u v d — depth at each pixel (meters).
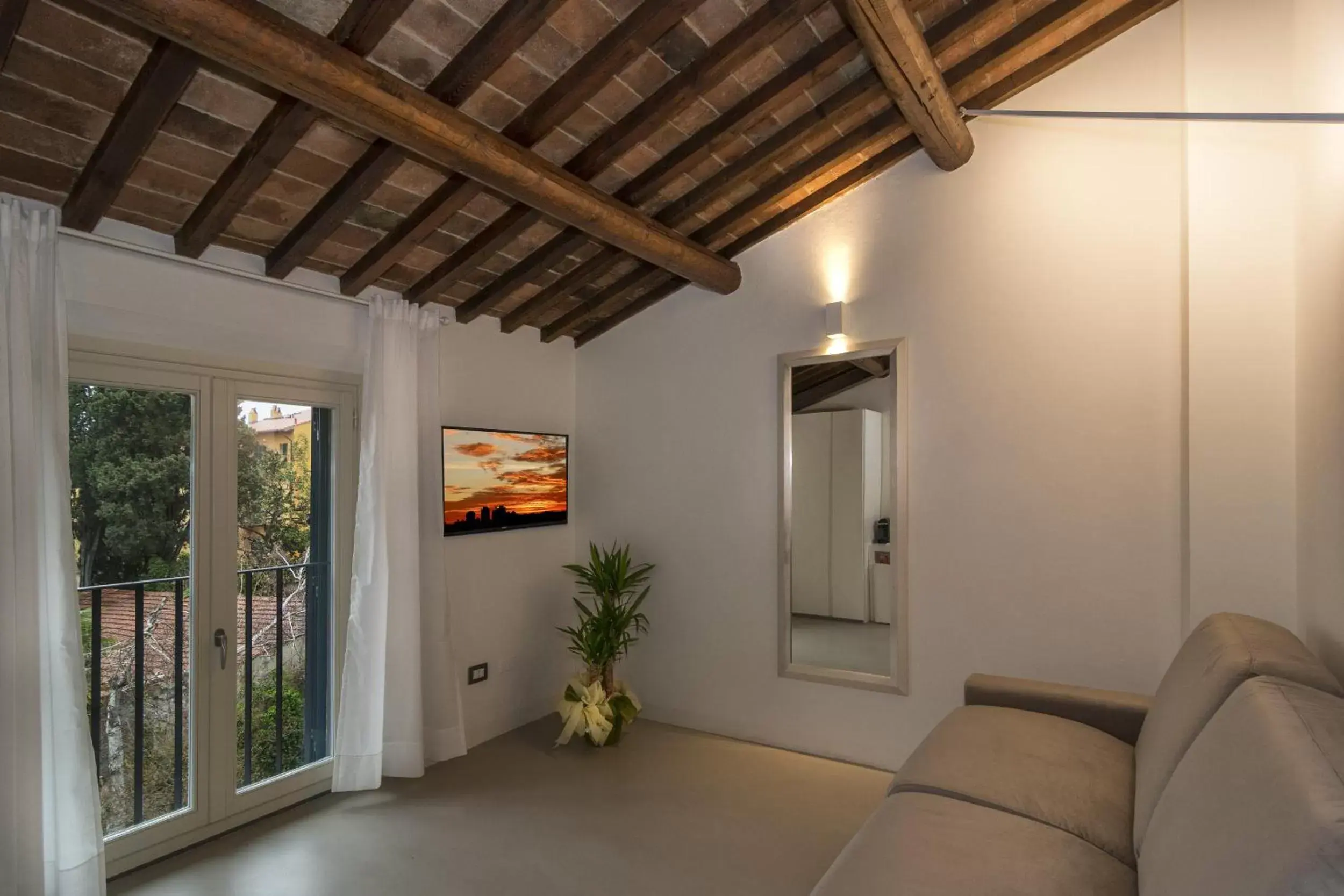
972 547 3.46
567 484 4.61
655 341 4.39
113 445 2.74
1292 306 2.75
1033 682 2.91
